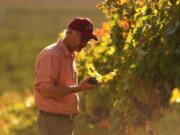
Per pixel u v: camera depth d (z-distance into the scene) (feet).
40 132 24.36
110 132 29.55
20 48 154.20
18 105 46.16
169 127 26.30
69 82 24.11
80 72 31.91
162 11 25.14
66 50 23.98
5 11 221.05
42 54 23.99
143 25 25.76
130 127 27.68
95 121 31.37
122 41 28.22
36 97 24.25
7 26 196.54
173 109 25.85
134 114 27.20
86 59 31.81
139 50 25.35
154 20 25.48
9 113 46.24
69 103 24.21
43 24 201.87
